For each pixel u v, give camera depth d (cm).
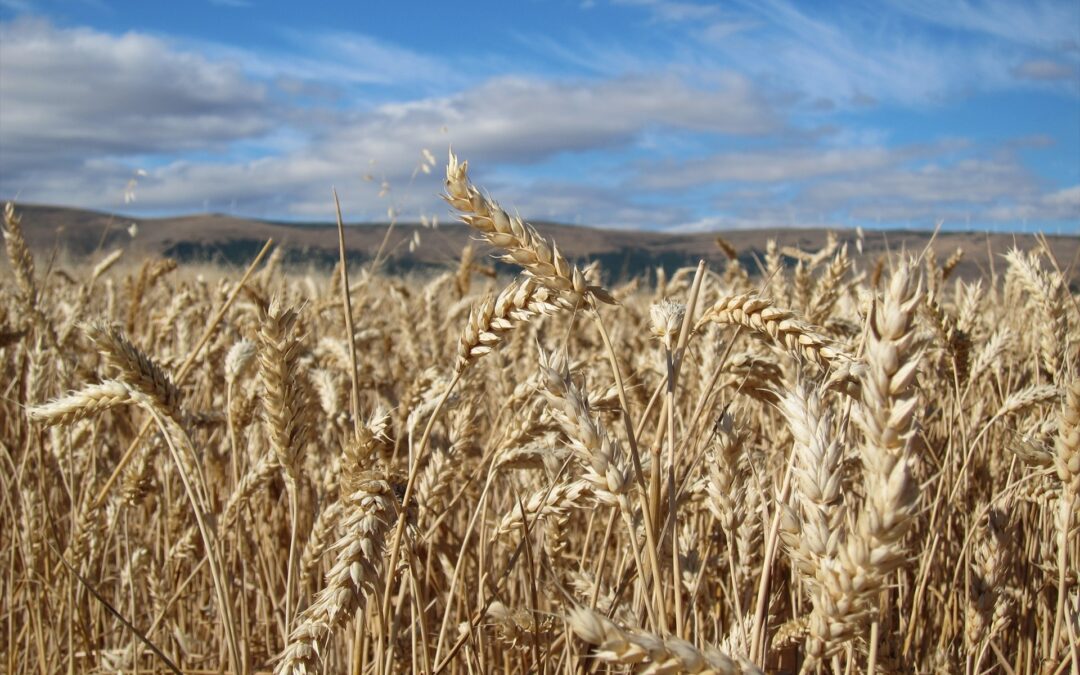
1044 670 294
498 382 553
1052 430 374
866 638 313
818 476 169
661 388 246
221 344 612
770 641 272
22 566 508
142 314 814
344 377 495
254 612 511
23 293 518
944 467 372
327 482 350
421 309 795
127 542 424
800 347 229
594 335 799
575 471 321
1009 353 543
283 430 261
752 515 296
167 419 281
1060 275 462
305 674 206
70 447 425
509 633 311
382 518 225
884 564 151
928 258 567
